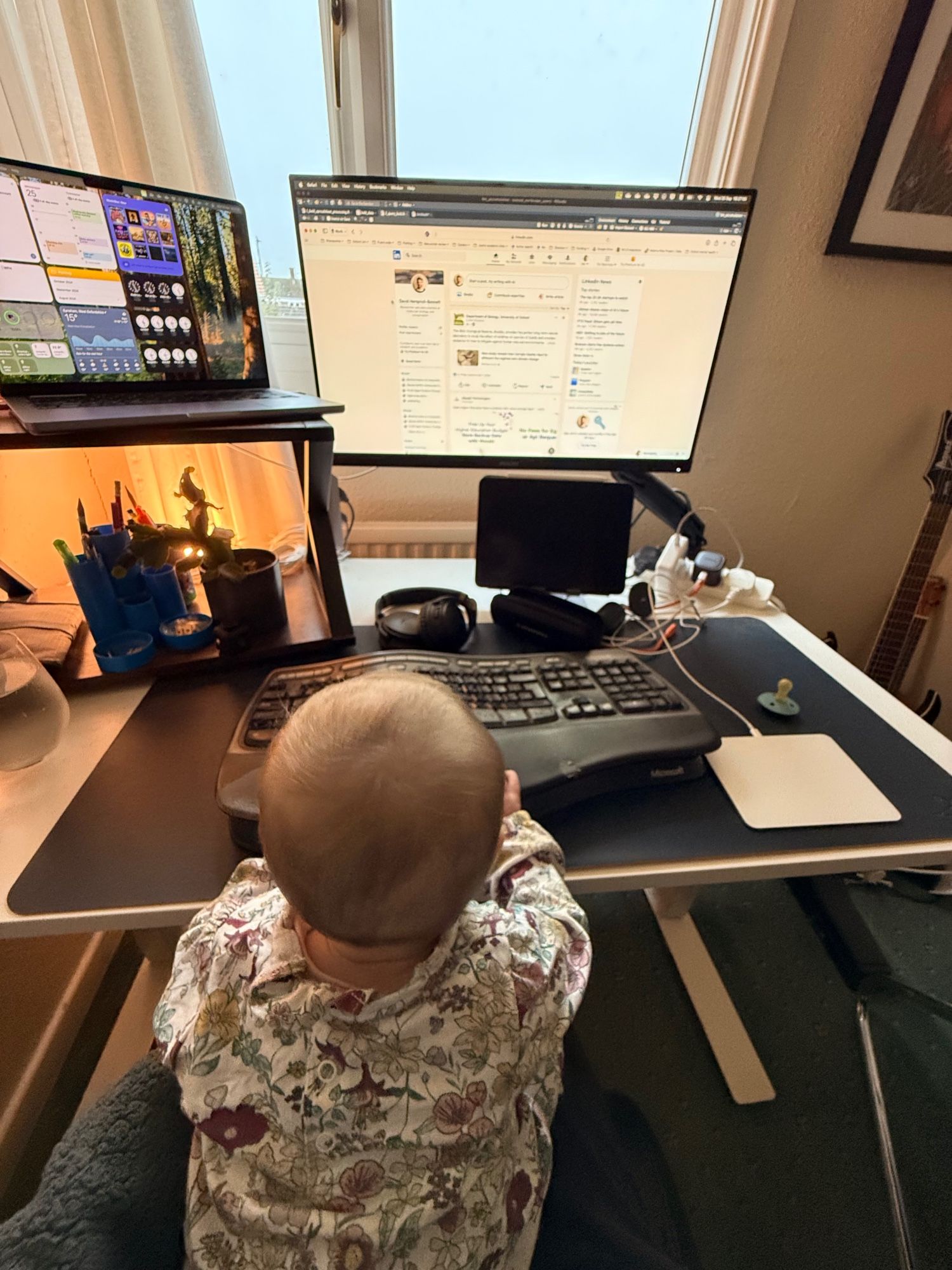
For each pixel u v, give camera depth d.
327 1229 0.35
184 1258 0.40
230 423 0.60
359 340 0.82
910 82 0.83
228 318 0.73
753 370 1.05
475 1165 0.37
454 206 0.73
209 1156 0.38
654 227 0.75
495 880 0.48
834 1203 0.83
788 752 0.59
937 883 1.20
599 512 0.82
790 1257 0.79
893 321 1.03
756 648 0.79
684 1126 0.90
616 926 1.18
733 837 0.50
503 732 0.56
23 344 0.60
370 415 0.87
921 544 1.18
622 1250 0.44
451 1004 0.38
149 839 0.48
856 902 1.22
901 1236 0.77
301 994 0.37
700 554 0.95
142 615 0.71
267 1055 0.36
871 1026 1.02
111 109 0.76
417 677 0.41
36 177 0.57
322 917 0.35
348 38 0.86
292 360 1.07
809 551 1.26
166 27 0.74
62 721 0.56
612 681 0.64
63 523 0.92
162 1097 0.44
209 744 0.58
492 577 0.86
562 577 0.85
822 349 1.04
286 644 0.73
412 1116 0.36
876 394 1.09
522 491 0.81
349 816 0.33
